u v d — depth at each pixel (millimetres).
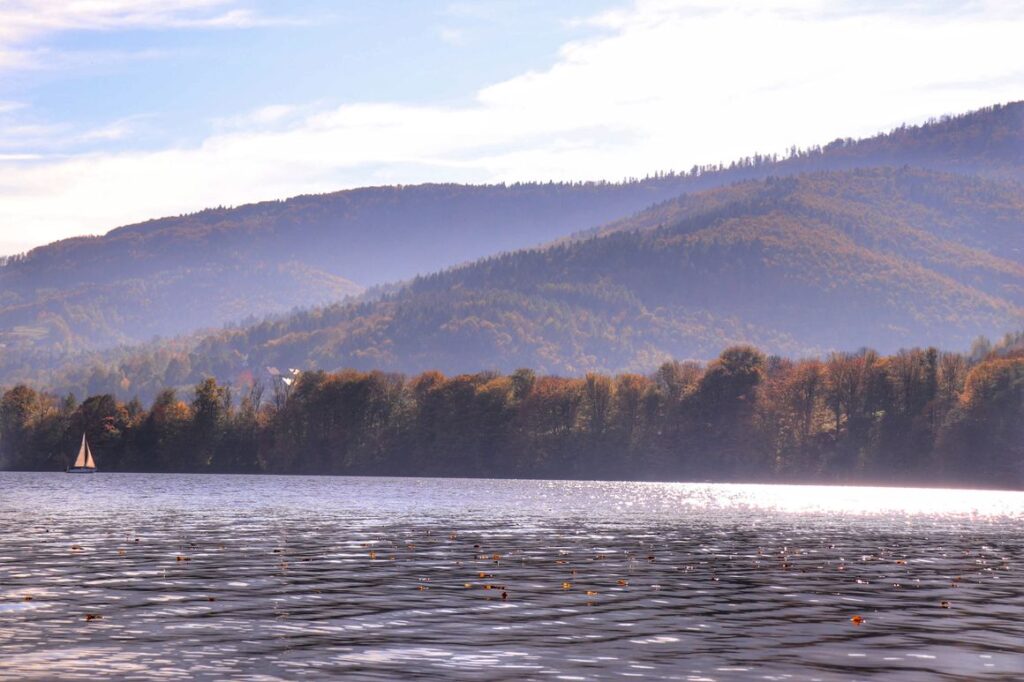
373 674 38250
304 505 142000
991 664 40438
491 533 95125
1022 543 90188
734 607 52625
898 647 43312
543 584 60031
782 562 72938
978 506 156125
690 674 38469
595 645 43219
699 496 185000
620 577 63469
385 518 115188
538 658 40812
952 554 80250
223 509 131000
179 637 44281
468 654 41438
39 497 161750
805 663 40344
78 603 52281
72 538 87062
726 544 86312
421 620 48375
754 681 37594
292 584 59406
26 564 67938
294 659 40469
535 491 198500
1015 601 55500
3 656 40594
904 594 57719
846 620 49312
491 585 59438
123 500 153000
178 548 79000
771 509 143375
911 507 152625
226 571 64875
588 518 118312
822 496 189125
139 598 53938
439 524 106000
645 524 109188
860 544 88125
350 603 52875
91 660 40031
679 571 66750
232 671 38594
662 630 46406
